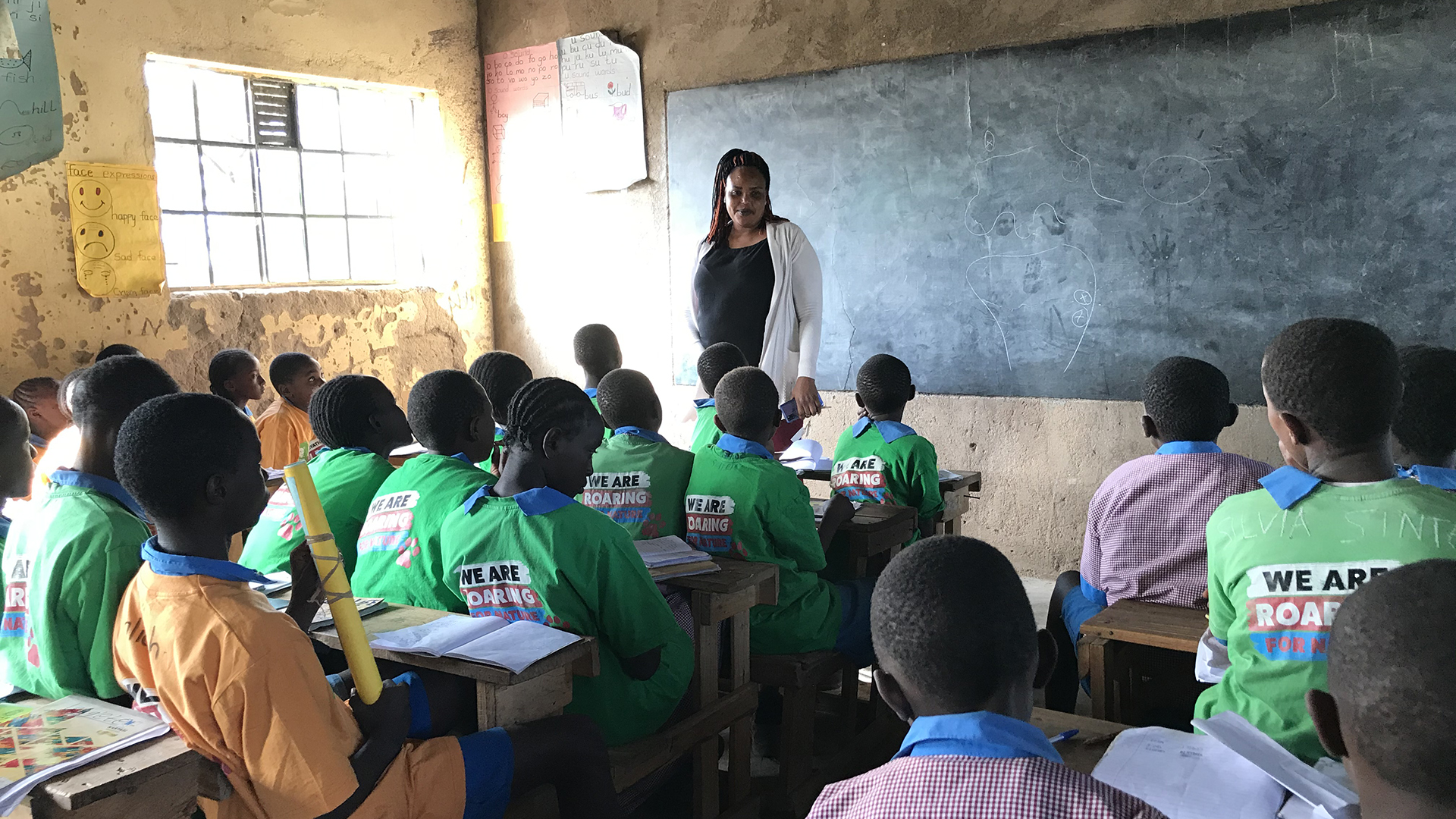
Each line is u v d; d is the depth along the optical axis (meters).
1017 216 4.06
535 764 1.52
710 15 4.82
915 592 0.88
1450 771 0.63
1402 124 3.26
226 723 1.19
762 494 2.21
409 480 2.04
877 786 0.86
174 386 1.70
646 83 5.08
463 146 5.67
